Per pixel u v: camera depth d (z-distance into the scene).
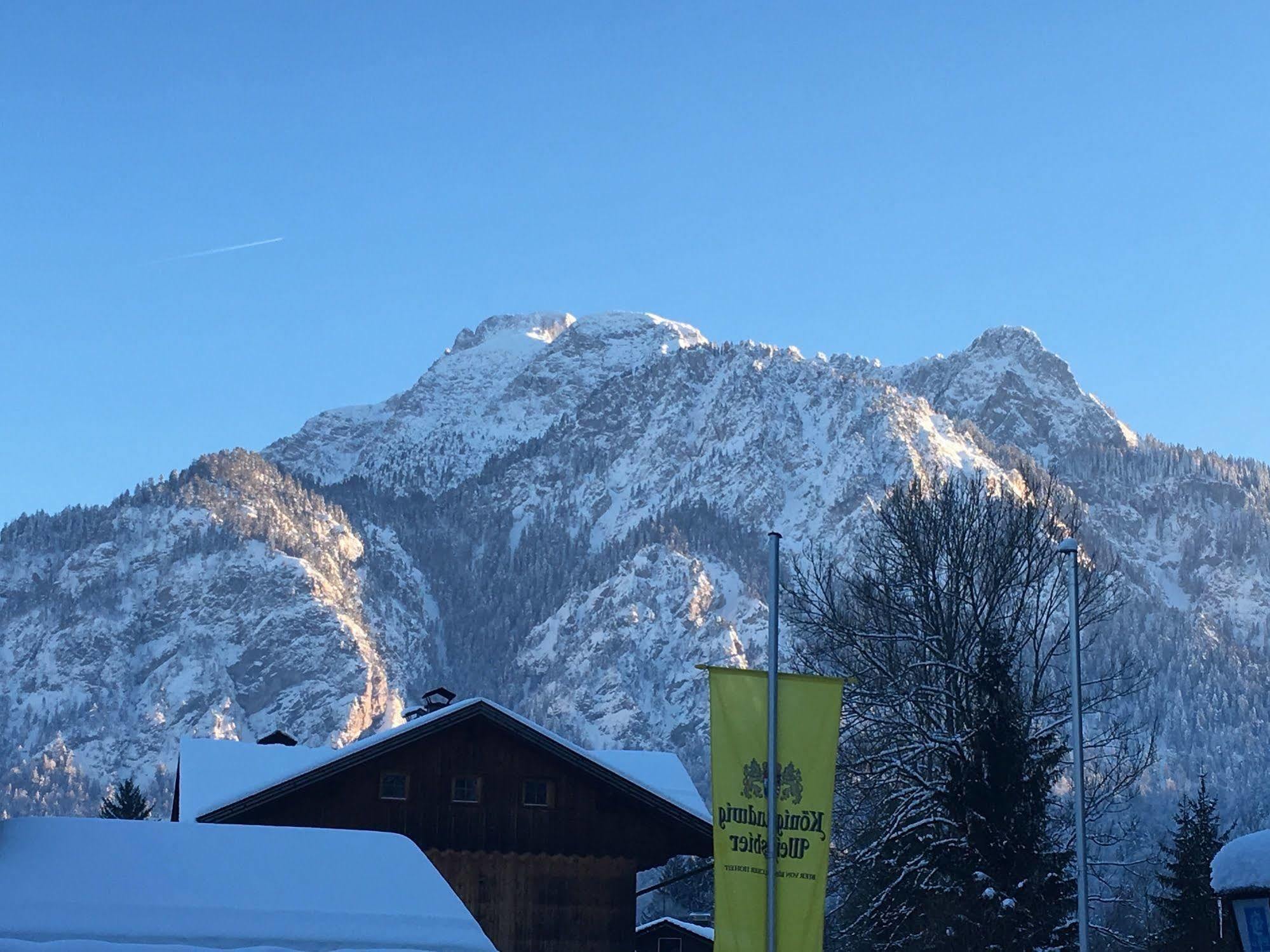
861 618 47.41
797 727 29.25
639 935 59.03
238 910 27.41
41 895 26.80
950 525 46.72
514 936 42.78
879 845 41.09
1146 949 47.38
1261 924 15.87
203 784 46.12
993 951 37.28
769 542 30.59
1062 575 47.66
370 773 43.22
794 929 28.30
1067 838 42.16
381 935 27.53
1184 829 53.12
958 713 41.78
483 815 43.47
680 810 44.22
